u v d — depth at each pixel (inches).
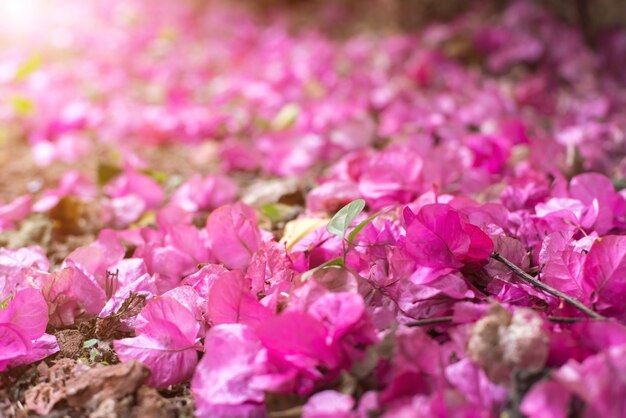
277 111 36.6
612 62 41.8
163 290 20.9
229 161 29.8
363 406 17.0
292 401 17.4
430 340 17.3
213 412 17.3
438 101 34.6
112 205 25.1
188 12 62.2
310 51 47.9
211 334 17.9
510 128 28.7
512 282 19.5
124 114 36.3
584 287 18.6
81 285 20.1
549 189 23.7
